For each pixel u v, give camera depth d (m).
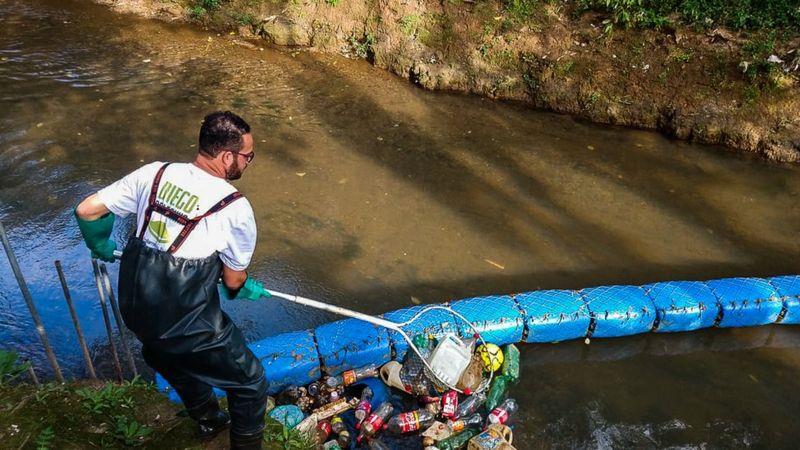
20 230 6.64
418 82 10.23
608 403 5.45
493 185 8.05
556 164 8.55
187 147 8.26
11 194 7.14
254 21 11.10
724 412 5.42
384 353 5.43
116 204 2.69
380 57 10.52
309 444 3.83
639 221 7.57
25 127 8.36
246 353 2.86
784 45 9.30
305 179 7.86
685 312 6.01
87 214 2.70
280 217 7.17
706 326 6.16
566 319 5.84
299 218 7.19
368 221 7.23
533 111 9.80
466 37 10.23
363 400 5.05
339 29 10.81
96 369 5.21
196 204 2.57
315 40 10.89
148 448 3.25
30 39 10.55
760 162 8.83
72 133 8.33
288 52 10.82
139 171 2.68
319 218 7.21
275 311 5.98
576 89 9.66
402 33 10.45
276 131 8.78
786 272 6.93
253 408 2.96
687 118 9.12
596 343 6.03
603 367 5.83
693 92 9.23
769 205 8.00
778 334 6.24
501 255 6.89
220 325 2.74
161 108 9.05
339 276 6.43
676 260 7.00
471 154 8.65
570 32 9.98
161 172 2.63
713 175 8.52
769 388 5.69
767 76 9.06
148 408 3.51
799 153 8.75
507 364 5.50
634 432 5.19
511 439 4.86
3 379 3.85
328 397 5.09
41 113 8.69
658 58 9.51
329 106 9.48
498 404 5.27
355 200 7.56
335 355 5.31
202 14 11.34
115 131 8.45
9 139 8.08
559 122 9.54
